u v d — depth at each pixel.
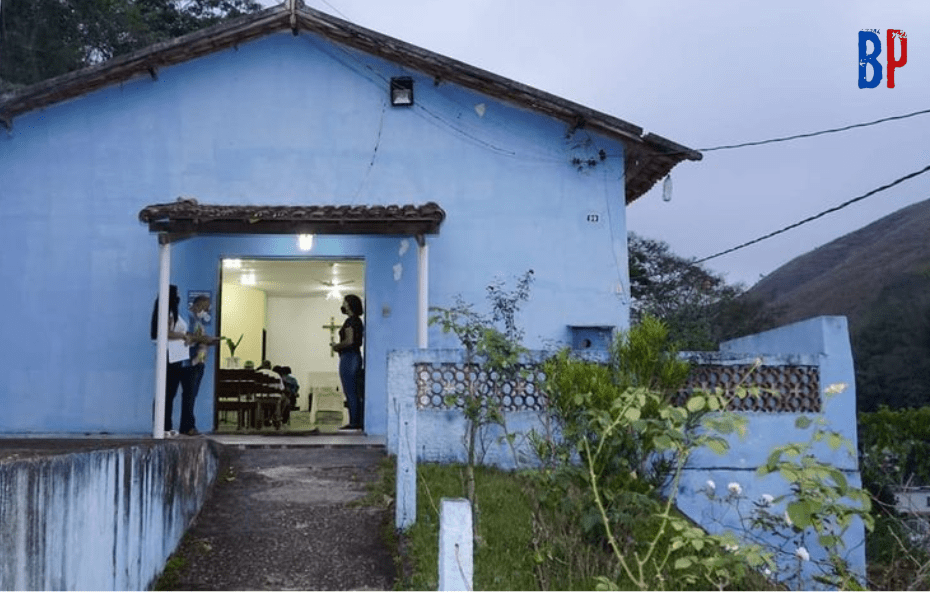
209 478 8.23
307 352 17.83
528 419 8.86
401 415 7.17
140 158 12.27
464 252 12.22
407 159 12.41
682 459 4.87
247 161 12.33
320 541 6.92
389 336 12.11
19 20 23.23
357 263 13.37
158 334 10.34
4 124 12.20
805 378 9.01
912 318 32.38
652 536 6.53
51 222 12.11
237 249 12.27
